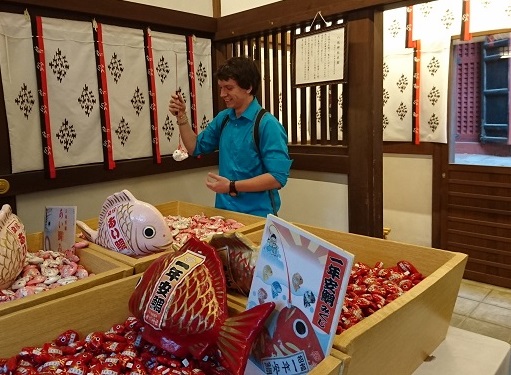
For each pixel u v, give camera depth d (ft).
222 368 3.01
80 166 8.10
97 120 8.31
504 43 10.93
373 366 2.94
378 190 8.43
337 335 2.74
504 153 11.37
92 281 3.76
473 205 11.83
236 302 3.57
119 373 2.98
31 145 7.46
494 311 10.16
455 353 3.83
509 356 4.00
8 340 3.13
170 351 3.08
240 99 6.46
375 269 4.50
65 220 5.16
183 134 7.54
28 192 7.44
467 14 10.61
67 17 7.74
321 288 2.61
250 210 6.77
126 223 4.62
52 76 7.61
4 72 7.06
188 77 9.91
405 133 12.69
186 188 10.25
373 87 8.03
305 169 9.23
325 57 8.46
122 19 8.52
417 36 11.96
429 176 12.60
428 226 12.83
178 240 5.39
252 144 6.51
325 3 8.18
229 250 3.75
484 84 11.50
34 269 4.37
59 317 3.40
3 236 3.93
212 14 10.37
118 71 8.56
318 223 9.36
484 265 11.80
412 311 3.24
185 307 2.98
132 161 8.93
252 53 10.05
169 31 9.44
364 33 7.85
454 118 12.10
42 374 2.85
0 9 6.94
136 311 3.20
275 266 2.93
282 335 2.84
